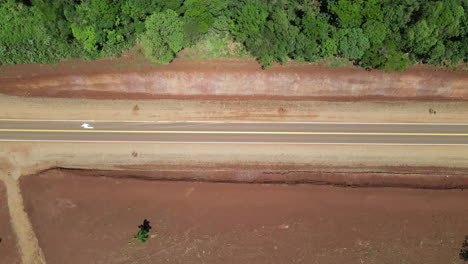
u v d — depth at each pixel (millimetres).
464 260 31297
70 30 33844
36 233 32188
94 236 31781
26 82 36594
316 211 32688
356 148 36281
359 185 34500
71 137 36094
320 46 34594
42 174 34312
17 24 34719
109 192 33344
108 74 36469
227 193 33500
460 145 36406
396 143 36469
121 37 34719
